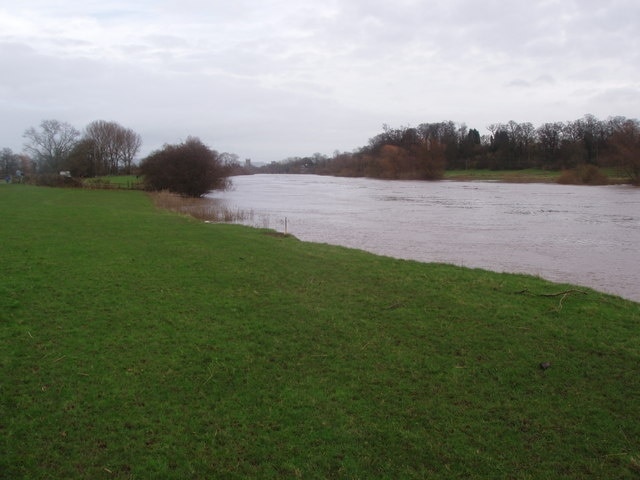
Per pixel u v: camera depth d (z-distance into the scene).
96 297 9.48
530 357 7.20
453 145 130.75
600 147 108.62
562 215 34.06
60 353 6.94
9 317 8.20
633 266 16.86
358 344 7.58
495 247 20.59
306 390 6.15
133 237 16.86
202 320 8.45
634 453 5.05
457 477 4.68
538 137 121.75
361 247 20.33
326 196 57.78
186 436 5.13
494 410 5.81
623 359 7.14
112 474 4.54
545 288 10.95
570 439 5.28
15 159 99.50
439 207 41.03
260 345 7.47
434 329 8.24
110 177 82.44
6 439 4.96
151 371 6.51
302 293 10.20
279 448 5.00
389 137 142.00
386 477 4.63
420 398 6.04
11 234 16.39
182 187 53.66
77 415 5.43
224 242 16.39
